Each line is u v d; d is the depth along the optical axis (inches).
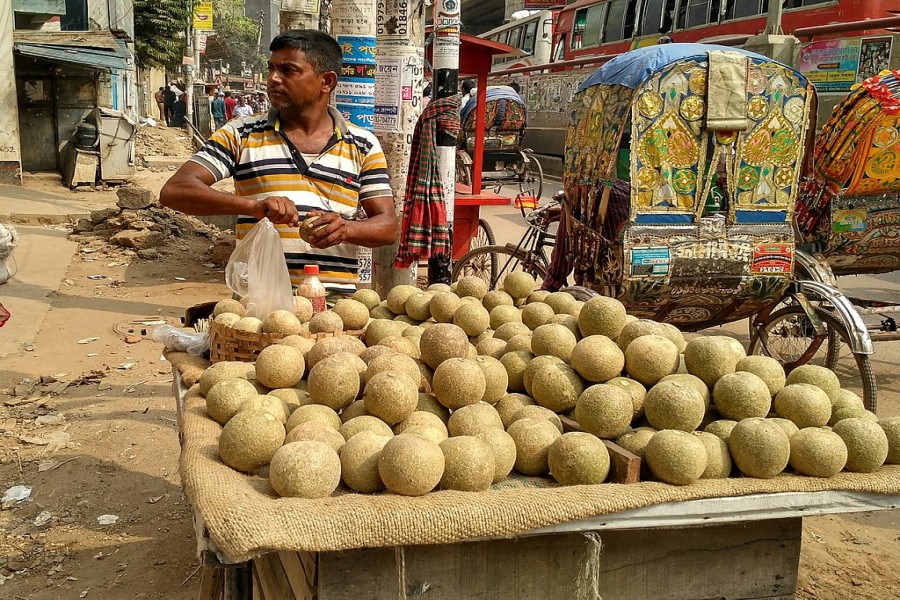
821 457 77.9
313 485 68.4
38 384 217.8
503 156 516.1
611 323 99.7
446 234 224.5
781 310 195.2
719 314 191.5
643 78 165.3
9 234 314.0
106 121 582.6
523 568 75.0
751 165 175.2
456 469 72.2
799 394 87.4
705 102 169.2
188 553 138.9
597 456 75.9
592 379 91.1
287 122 132.0
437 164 221.3
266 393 90.7
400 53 230.2
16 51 518.6
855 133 198.5
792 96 173.0
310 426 77.2
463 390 85.4
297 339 98.8
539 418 84.7
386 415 82.4
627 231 171.8
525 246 274.4
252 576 100.7
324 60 127.2
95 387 217.0
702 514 73.5
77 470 168.2
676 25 548.1
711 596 82.4
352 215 134.3
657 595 80.6
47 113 585.0
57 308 292.8
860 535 152.9
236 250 120.0
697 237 175.2
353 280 136.7
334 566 68.4
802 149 177.3
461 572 72.9
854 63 383.9
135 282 338.3
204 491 67.1
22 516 149.6
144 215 431.5
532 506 68.2
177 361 112.4
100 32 583.5
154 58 1195.3
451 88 218.7
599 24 660.1
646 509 71.5
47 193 531.2
